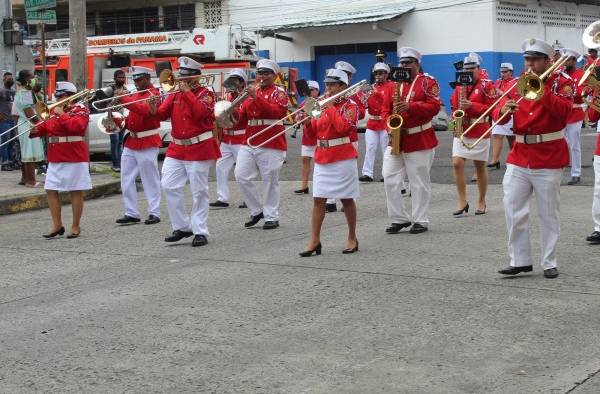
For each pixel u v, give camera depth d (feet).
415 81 34.78
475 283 26.78
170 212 34.99
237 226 38.78
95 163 65.82
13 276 30.30
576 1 136.36
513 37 126.31
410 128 34.76
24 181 51.96
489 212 39.88
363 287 26.73
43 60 57.82
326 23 129.70
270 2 139.74
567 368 19.48
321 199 31.27
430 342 21.45
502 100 27.86
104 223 41.22
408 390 18.53
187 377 19.67
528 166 26.58
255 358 20.75
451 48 126.00
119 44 106.83
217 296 26.30
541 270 28.30
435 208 41.45
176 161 34.50
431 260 30.17
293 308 24.71
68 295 27.25
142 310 25.12
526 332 21.94
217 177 44.55
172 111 34.32
